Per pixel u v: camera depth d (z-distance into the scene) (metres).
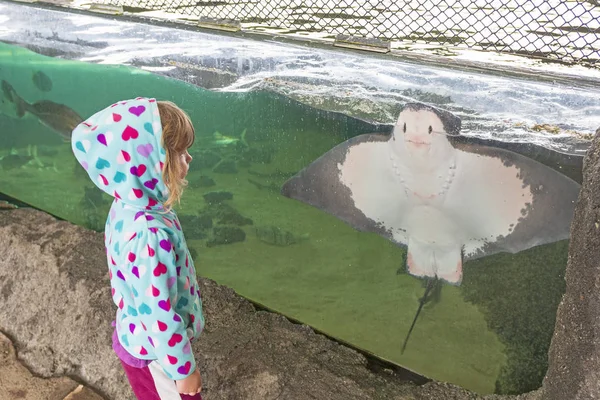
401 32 1.85
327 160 2.03
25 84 3.02
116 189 1.16
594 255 1.16
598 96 1.36
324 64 1.77
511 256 1.79
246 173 2.40
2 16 2.78
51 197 3.45
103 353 2.02
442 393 1.80
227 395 1.81
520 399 1.72
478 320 2.00
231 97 2.11
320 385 1.80
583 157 1.34
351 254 2.27
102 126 1.11
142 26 2.23
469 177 1.67
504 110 1.50
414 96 1.62
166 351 1.20
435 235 1.91
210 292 2.29
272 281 2.63
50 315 2.23
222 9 2.24
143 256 1.15
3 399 1.96
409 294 2.16
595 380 1.22
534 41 1.61
